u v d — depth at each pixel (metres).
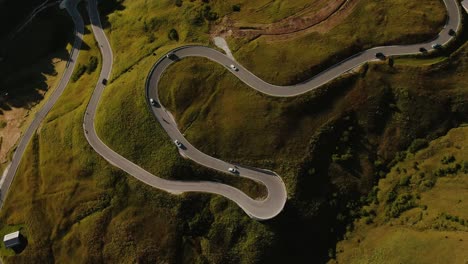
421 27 81.25
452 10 82.19
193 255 79.62
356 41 82.00
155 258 79.25
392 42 81.50
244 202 79.00
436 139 79.62
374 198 79.06
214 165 80.44
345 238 78.94
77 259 81.50
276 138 79.62
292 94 80.75
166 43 88.88
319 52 82.00
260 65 82.81
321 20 84.88
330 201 79.12
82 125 86.75
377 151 80.56
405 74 80.25
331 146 79.88
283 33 84.88
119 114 84.56
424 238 71.94
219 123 81.38
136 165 82.88
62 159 86.44
